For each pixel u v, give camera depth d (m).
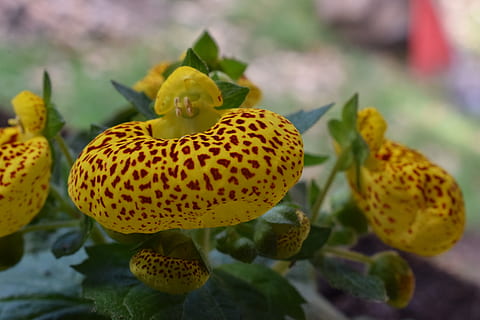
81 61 0.60
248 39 0.87
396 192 0.20
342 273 0.20
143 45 0.69
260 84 0.78
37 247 0.24
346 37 1.10
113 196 0.16
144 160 0.16
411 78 1.03
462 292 0.33
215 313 0.19
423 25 1.08
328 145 0.63
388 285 0.21
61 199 0.21
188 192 0.16
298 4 1.08
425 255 0.21
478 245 0.49
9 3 0.63
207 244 0.20
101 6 0.71
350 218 0.22
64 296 0.22
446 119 0.89
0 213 0.18
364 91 0.88
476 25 1.29
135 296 0.19
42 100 0.20
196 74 0.18
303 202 0.24
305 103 0.77
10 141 0.20
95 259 0.20
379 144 0.21
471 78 1.06
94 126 0.19
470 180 0.72
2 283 0.22
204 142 0.16
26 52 0.58
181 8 0.85
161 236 0.18
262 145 0.16
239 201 0.16
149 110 0.19
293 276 0.27
